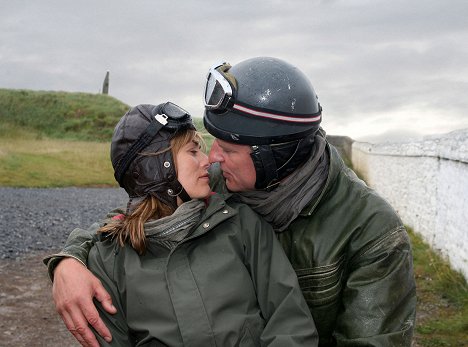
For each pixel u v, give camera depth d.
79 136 35.41
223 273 1.71
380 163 17.88
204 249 1.75
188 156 1.77
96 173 20.42
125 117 1.80
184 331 1.63
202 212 1.77
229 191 1.92
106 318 1.71
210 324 1.64
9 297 6.02
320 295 1.71
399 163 13.92
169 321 1.66
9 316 5.46
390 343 1.61
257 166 1.69
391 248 1.69
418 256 8.67
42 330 5.17
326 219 1.75
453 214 8.05
